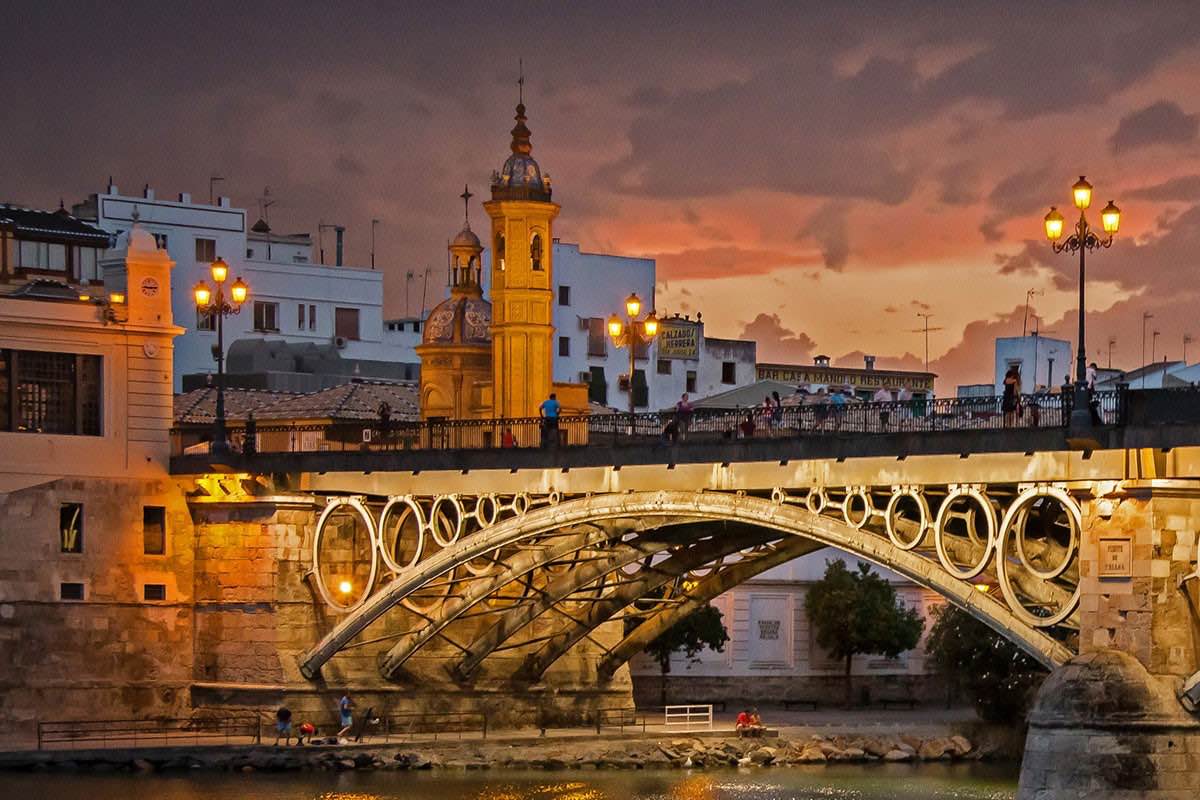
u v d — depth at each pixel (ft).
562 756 334.44
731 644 418.72
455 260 403.34
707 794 305.12
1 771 314.35
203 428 363.76
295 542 337.52
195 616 344.69
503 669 353.72
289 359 477.77
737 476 280.92
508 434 318.45
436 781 313.53
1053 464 248.32
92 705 335.88
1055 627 255.09
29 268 399.65
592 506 297.53
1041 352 453.17
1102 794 237.86
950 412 272.10
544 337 357.41
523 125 361.30
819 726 371.76
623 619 362.74
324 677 336.70
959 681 372.17
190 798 291.58
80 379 340.18
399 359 539.70
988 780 326.03
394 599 324.80
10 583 330.95
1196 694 239.09
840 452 269.03
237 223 514.68
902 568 261.85
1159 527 241.76
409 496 322.34
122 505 341.00
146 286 345.92
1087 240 243.40
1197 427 237.66
